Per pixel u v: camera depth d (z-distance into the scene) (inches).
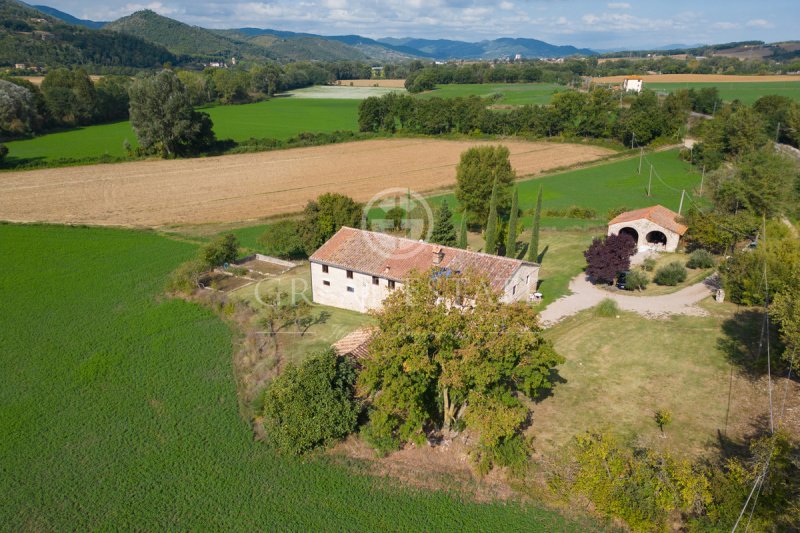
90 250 2586.1
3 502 1080.2
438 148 5447.8
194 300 2018.9
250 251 2605.8
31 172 4333.2
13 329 1782.7
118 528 1023.0
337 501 1084.5
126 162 4785.9
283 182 4124.0
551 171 4525.1
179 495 1099.9
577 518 1032.8
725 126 4389.8
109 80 7672.2
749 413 1296.8
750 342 1616.6
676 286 2149.4
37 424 1309.1
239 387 1464.1
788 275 1646.2
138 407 1378.0
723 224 2407.7
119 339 1722.4
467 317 1064.2
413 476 1146.0
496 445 1135.0
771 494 930.1
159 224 3070.9
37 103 6067.9
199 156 5064.0
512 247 2353.6
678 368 1518.2
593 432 1188.5
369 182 4119.1
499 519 1035.3
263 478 1146.0
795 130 4699.8
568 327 1798.7
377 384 1175.0
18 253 2524.6
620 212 3110.2
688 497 933.2
